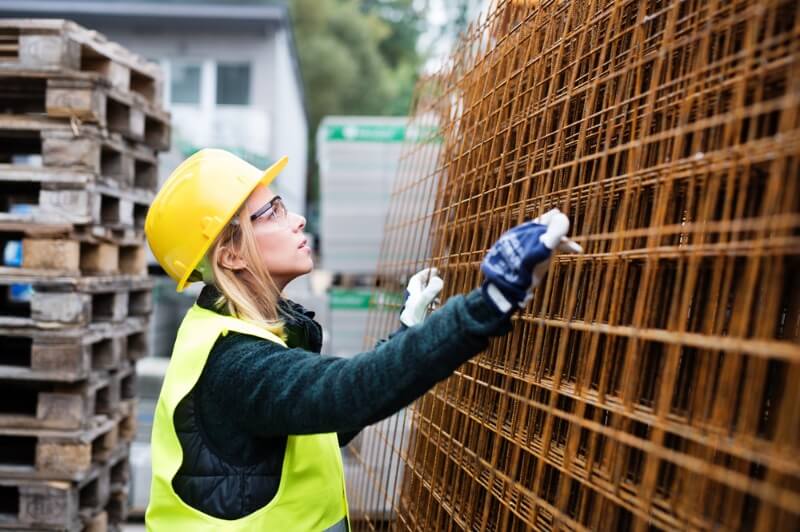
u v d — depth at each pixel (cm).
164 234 172
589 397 131
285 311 177
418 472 225
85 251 338
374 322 348
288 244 173
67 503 313
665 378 111
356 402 131
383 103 2725
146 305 387
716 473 97
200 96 1345
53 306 311
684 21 125
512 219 187
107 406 351
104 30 1329
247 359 148
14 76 314
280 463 159
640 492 113
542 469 143
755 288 111
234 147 1181
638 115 144
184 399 154
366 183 604
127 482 384
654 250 118
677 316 118
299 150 1997
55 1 1279
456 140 233
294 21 2728
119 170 350
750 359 101
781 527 93
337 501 174
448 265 214
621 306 134
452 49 287
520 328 167
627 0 140
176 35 1337
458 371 203
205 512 154
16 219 313
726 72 111
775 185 96
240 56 1343
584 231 139
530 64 179
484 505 171
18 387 360
